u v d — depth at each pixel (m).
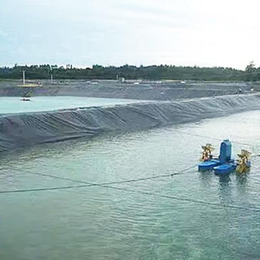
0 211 6.97
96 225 6.37
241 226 6.32
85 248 5.57
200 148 12.88
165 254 5.39
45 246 5.62
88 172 9.71
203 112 22.53
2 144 12.13
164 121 19.23
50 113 14.77
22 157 11.28
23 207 7.18
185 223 6.45
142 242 5.76
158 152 12.23
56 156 11.50
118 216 6.77
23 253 5.42
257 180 9.02
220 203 7.43
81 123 15.53
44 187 8.43
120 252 5.46
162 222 6.50
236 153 12.04
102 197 7.78
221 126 18.45
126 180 9.02
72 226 6.33
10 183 8.70
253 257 5.32
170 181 8.95
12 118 13.26
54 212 6.94
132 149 12.69
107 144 13.52
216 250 5.51
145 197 7.79
